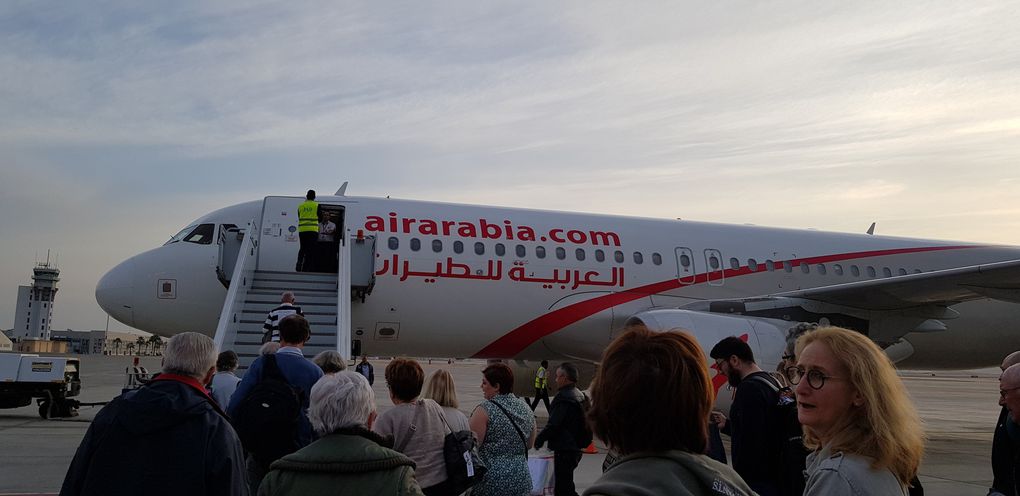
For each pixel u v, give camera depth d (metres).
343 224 14.83
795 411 5.03
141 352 131.88
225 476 3.61
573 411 7.79
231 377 8.06
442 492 5.36
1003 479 5.12
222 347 10.84
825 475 2.82
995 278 12.88
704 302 15.30
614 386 2.37
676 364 2.38
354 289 14.53
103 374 44.00
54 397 16.62
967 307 18.77
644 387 2.33
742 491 2.31
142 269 14.39
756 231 18.33
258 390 5.42
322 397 3.61
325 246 14.75
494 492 5.93
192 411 3.63
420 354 16.09
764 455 5.10
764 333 13.71
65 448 12.14
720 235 17.80
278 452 5.32
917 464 2.89
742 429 5.18
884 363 2.96
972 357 19.44
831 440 3.00
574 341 16.06
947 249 19.38
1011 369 4.75
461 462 5.32
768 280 17.50
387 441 4.91
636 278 16.44
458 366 88.88
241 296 12.65
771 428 5.10
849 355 2.96
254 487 5.68
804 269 17.89
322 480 3.42
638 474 2.24
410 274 14.85
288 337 6.22
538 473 7.27
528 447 6.37
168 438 3.57
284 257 14.54
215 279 14.42
